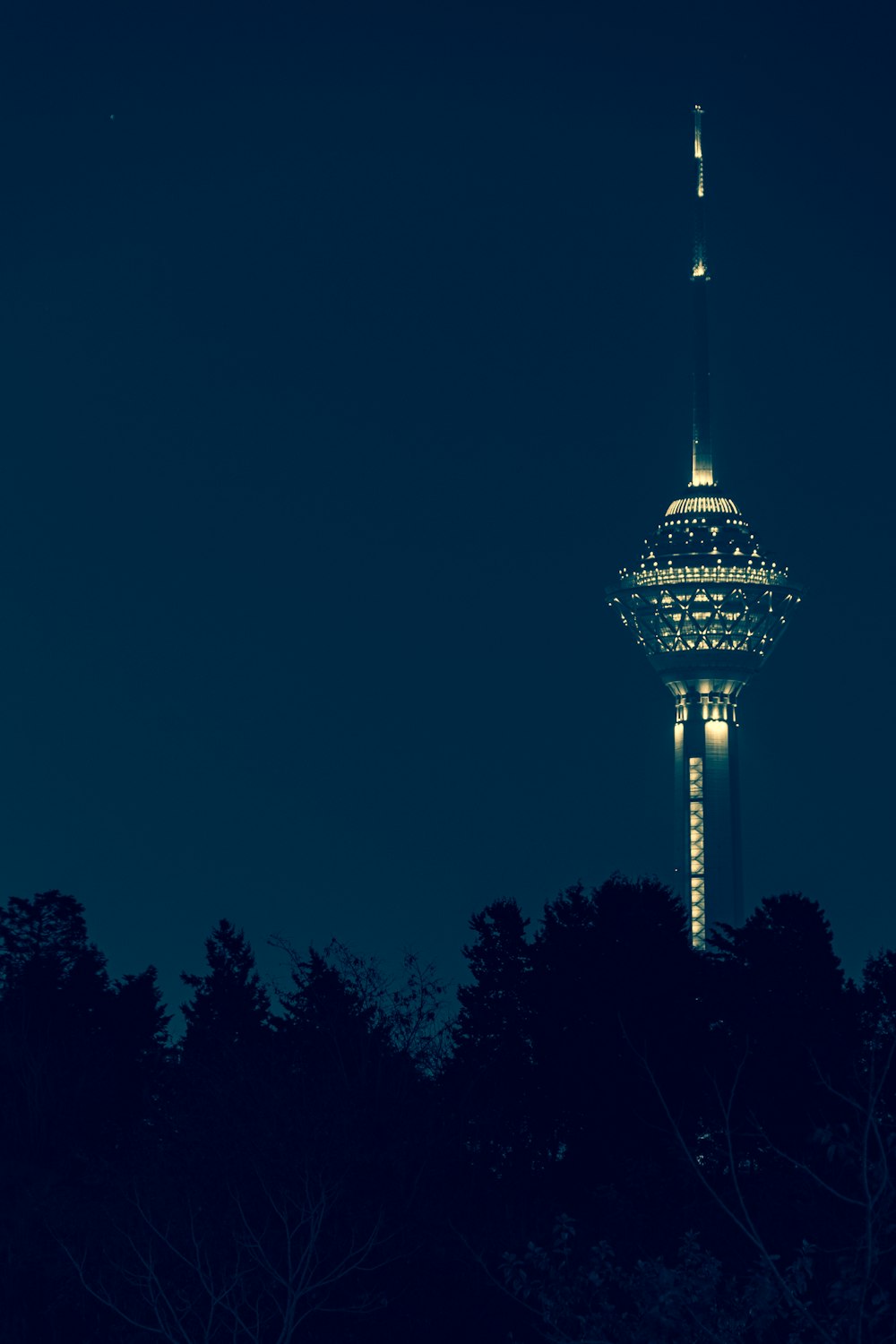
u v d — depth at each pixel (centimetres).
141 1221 6209
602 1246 3631
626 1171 6931
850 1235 5056
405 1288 6134
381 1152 6362
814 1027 8044
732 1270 5534
